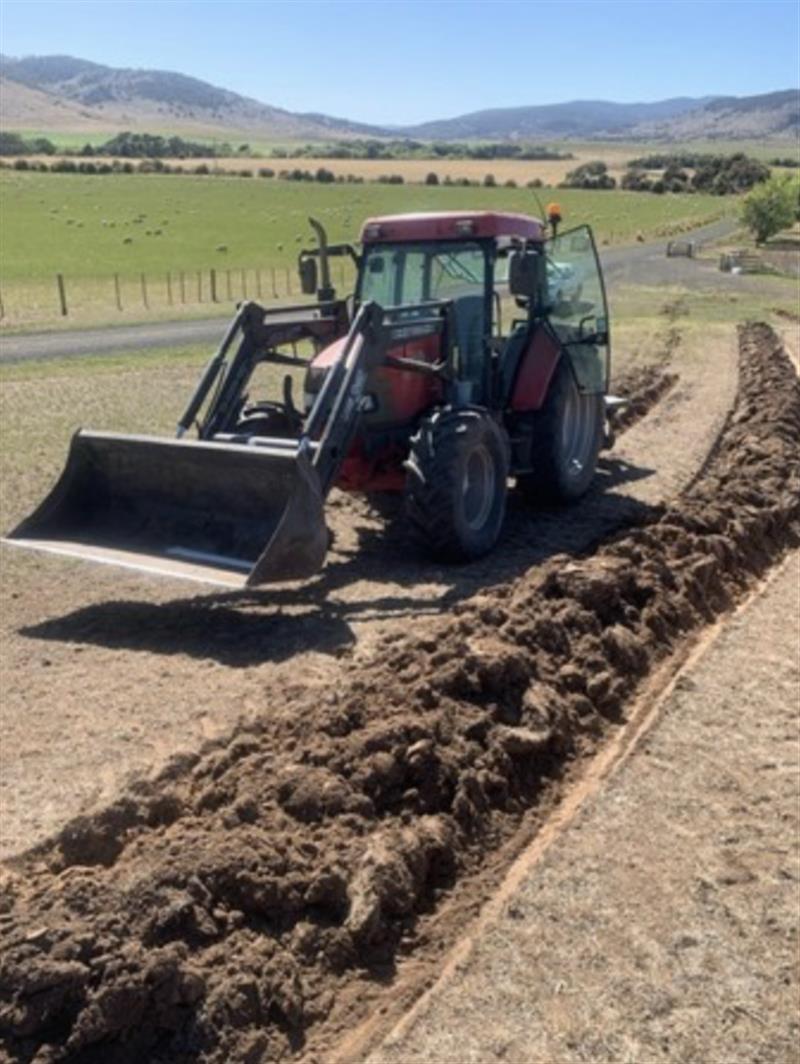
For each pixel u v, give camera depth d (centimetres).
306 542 728
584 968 418
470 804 514
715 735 601
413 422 895
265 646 711
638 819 518
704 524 927
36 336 2708
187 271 4875
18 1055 356
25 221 6372
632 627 730
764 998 404
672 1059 376
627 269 5275
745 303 3578
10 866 469
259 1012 390
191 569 730
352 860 457
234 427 860
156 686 651
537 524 1005
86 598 805
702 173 11831
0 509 1030
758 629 762
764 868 480
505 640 659
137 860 447
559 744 586
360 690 598
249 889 429
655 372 1906
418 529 855
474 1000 402
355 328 810
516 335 984
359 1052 382
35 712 616
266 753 539
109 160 11950
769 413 1457
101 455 795
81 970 369
